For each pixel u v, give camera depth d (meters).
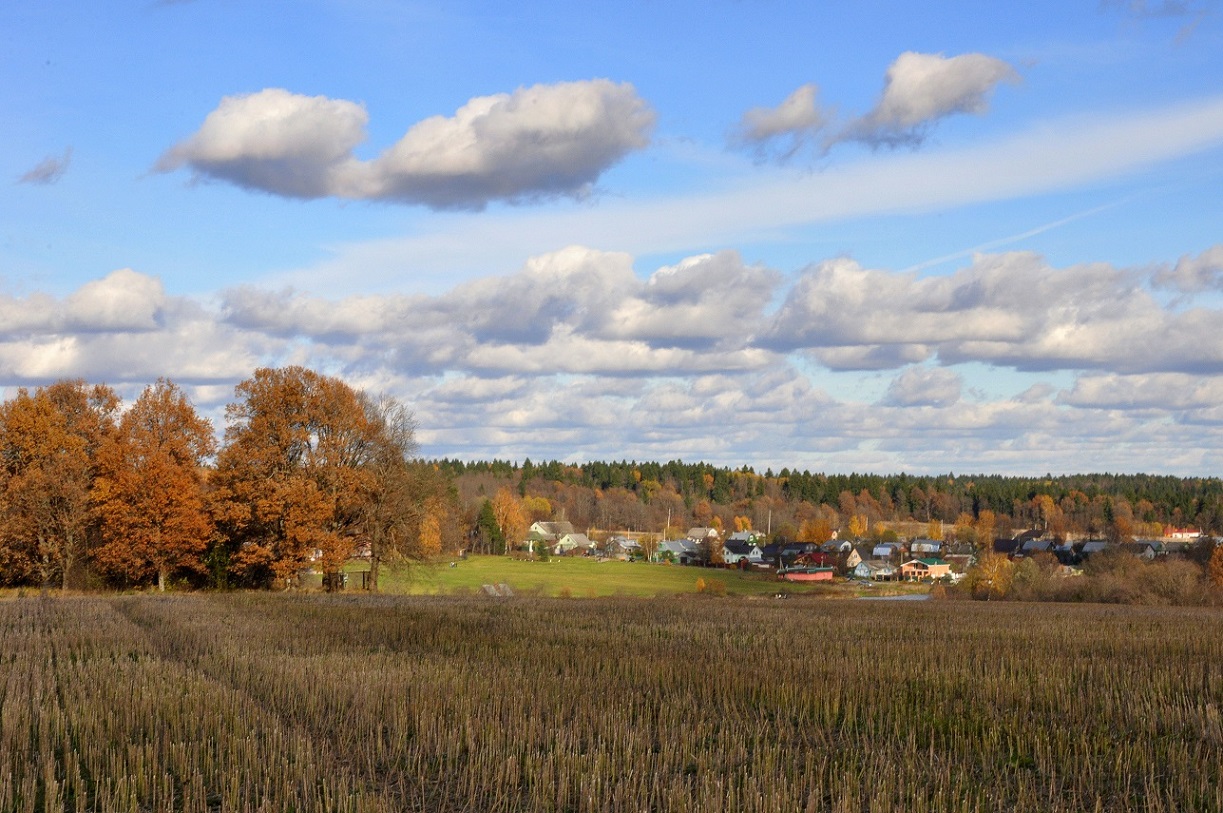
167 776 13.02
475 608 43.03
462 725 16.12
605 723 16.14
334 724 16.72
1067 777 14.05
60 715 16.05
